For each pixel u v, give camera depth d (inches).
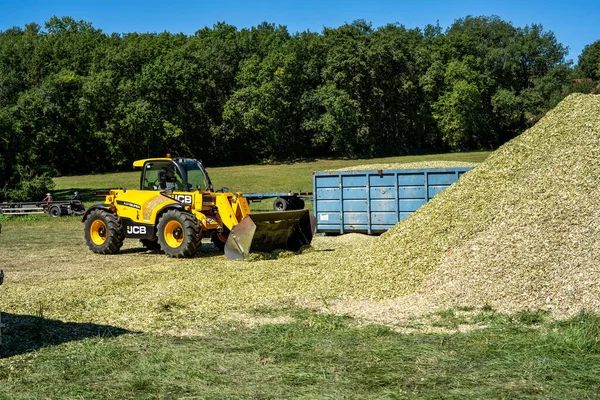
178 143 2824.8
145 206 531.8
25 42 3058.6
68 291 360.5
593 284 278.1
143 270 431.2
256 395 189.3
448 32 3560.5
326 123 2790.4
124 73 2962.6
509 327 258.2
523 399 179.9
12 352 241.8
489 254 318.3
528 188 354.6
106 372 216.2
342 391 190.1
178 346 244.5
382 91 2930.6
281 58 2960.1
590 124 378.6
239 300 327.0
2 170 1247.5
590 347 226.8
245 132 2908.5
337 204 634.2
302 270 382.0
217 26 3786.9
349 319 283.7
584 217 312.3
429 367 210.2
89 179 2230.6
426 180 595.8
